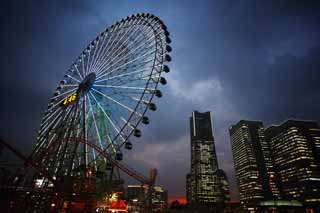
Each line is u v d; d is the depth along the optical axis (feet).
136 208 293.64
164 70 167.12
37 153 171.53
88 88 178.50
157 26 175.73
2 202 155.63
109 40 197.26
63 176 158.10
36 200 163.32
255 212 639.35
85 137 167.02
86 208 170.71
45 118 197.06
